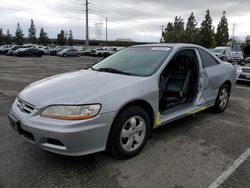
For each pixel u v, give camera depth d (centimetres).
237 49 2383
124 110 291
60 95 272
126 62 384
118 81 306
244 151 332
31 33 8481
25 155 310
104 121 266
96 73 355
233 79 525
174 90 399
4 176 263
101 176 267
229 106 571
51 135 251
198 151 330
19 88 784
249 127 426
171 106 384
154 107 327
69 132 247
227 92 518
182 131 402
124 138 296
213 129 413
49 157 306
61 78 341
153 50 396
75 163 293
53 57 3444
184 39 4656
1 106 542
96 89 280
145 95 308
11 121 298
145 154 318
